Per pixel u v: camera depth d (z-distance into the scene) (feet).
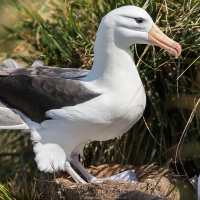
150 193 35.91
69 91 37.19
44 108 37.50
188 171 41.19
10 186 43.16
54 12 45.24
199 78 41.06
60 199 37.06
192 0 41.45
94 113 36.63
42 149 37.60
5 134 45.78
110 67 37.17
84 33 43.57
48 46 44.42
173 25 41.52
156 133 41.93
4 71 39.68
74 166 41.73
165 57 41.34
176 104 41.29
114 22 37.04
